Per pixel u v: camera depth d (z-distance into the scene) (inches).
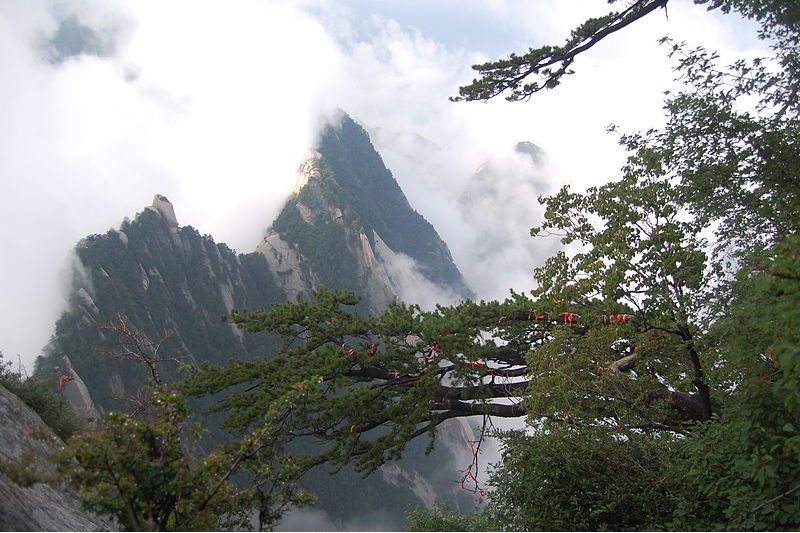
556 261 646.5
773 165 591.8
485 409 737.6
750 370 392.2
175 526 259.9
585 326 724.7
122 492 247.8
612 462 486.0
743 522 356.5
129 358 704.4
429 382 720.3
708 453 402.0
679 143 616.4
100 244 4736.7
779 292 331.0
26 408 530.6
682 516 417.4
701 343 517.0
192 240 5472.4
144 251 4938.5
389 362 785.6
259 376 792.9
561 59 665.0
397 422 706.2
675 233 556.1
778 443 349.1
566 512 478.3
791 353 282.5
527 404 550.3
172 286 4955.7
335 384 732.7
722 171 590.9
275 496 303.7
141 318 4475.9
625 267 558.6
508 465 525.0
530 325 824.3
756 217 604.7
